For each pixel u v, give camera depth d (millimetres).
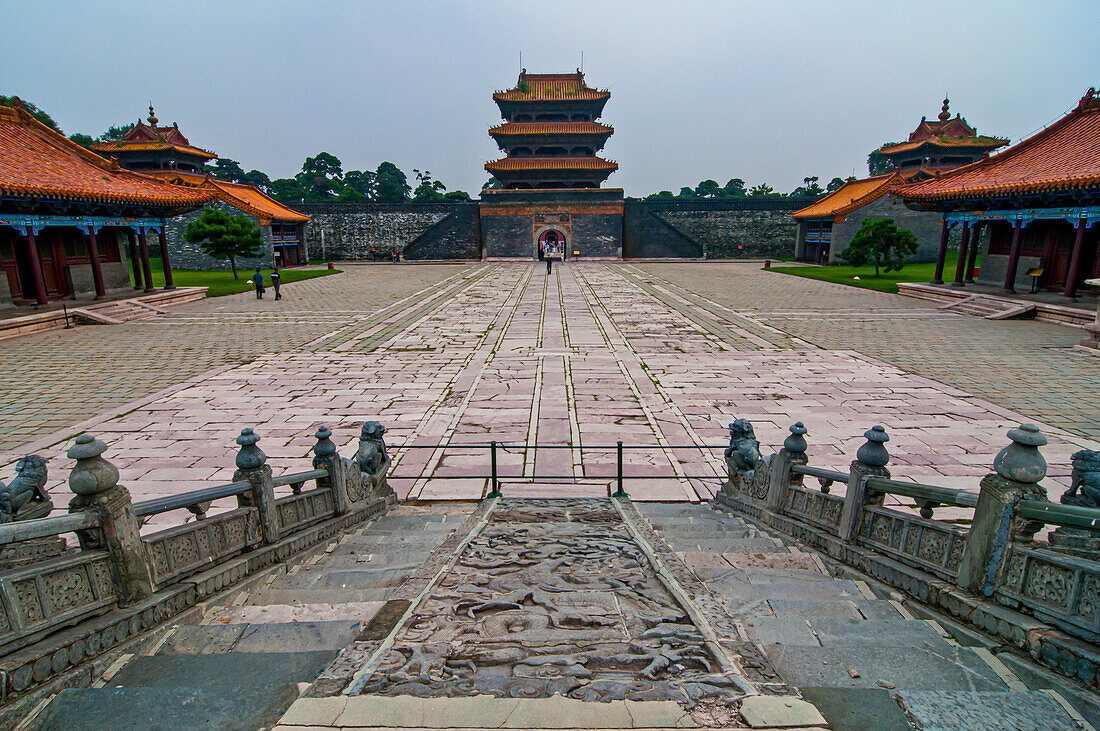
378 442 9602
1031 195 26375
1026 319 25781
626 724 2957
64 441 12281
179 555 5043
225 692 3465
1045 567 3893
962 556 4598
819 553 6531
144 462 11312
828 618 4527
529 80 68250
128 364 18797
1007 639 3959
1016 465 4188
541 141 66312
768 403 14648
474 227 69250
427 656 3713
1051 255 28891
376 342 22141
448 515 8828
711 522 8375
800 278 45719
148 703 3363
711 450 11984
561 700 3123
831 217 57531
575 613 4484
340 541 7531
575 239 67625
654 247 70125
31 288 27797
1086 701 3262
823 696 3275
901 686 3547
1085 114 29547
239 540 5910
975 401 14586
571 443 12281
